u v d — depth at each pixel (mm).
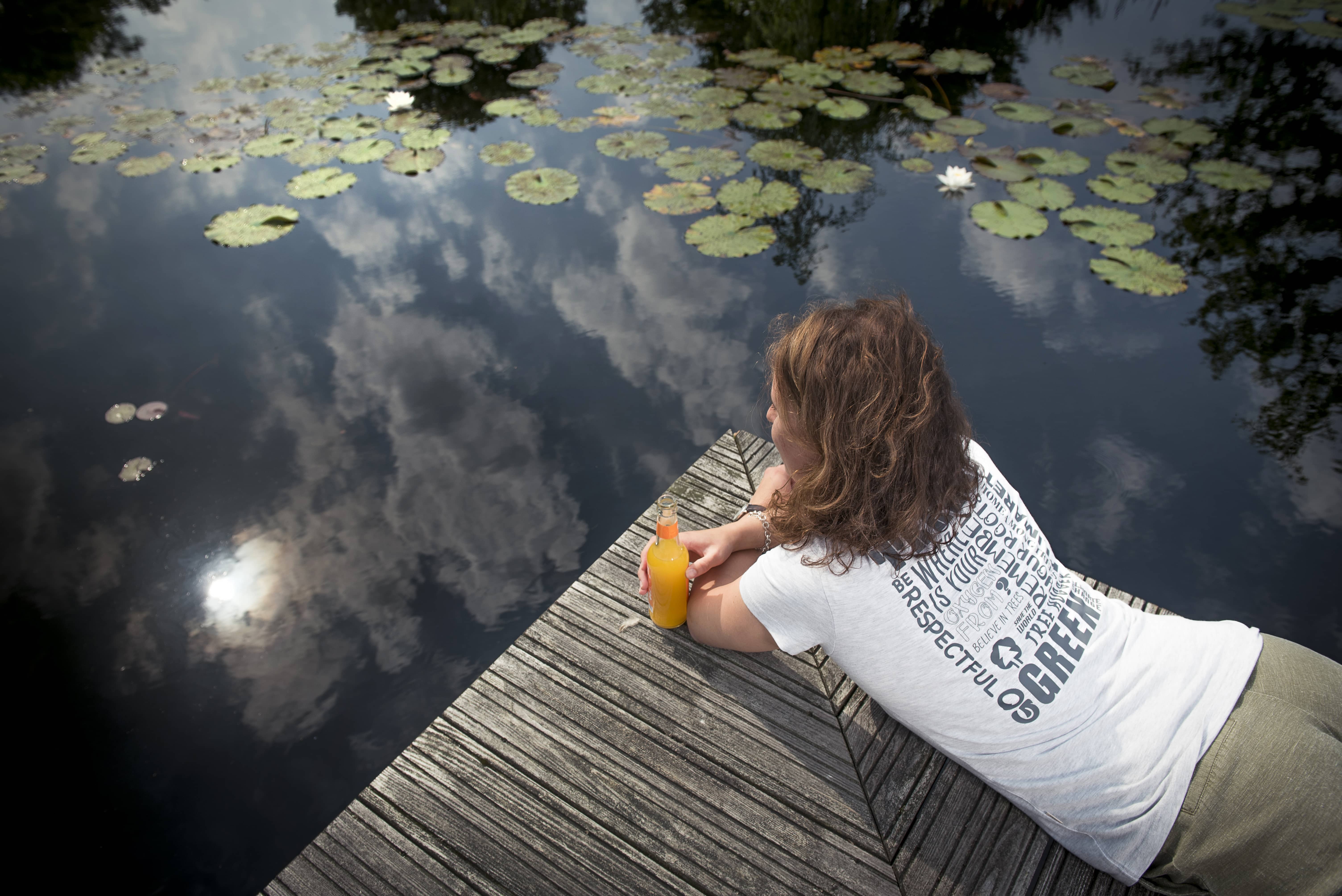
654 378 3135
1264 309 3363
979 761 1090
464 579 2400
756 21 6750
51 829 1826
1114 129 4770
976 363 3137
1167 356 3150
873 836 1197
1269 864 912
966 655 1040
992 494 1102
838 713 1369
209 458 2818
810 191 4234
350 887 1152
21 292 3678
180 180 4539
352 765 1941
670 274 3699
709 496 1849
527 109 5250
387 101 5285
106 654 2215
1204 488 2621
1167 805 963
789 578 1098
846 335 982
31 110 5391
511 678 1433
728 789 1265
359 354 3295
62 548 2500
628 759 1309
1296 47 5809
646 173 4516
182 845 1793
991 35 6352
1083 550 2428
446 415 2998
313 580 2412
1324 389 2975
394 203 4301
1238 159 4414
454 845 1199
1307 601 2254
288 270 3799
